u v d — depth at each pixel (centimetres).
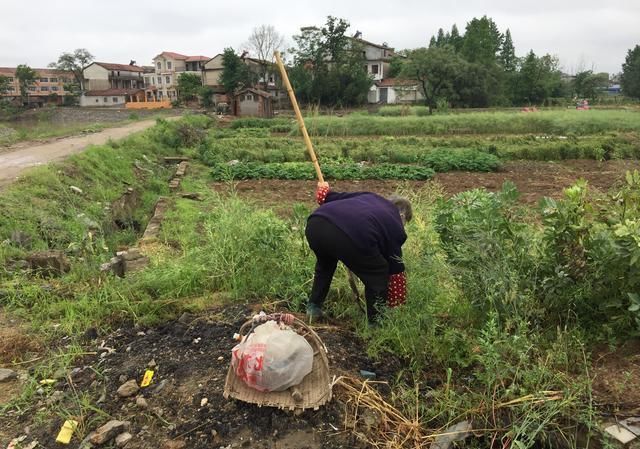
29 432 284
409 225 530
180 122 2623
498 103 5103
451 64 4200
